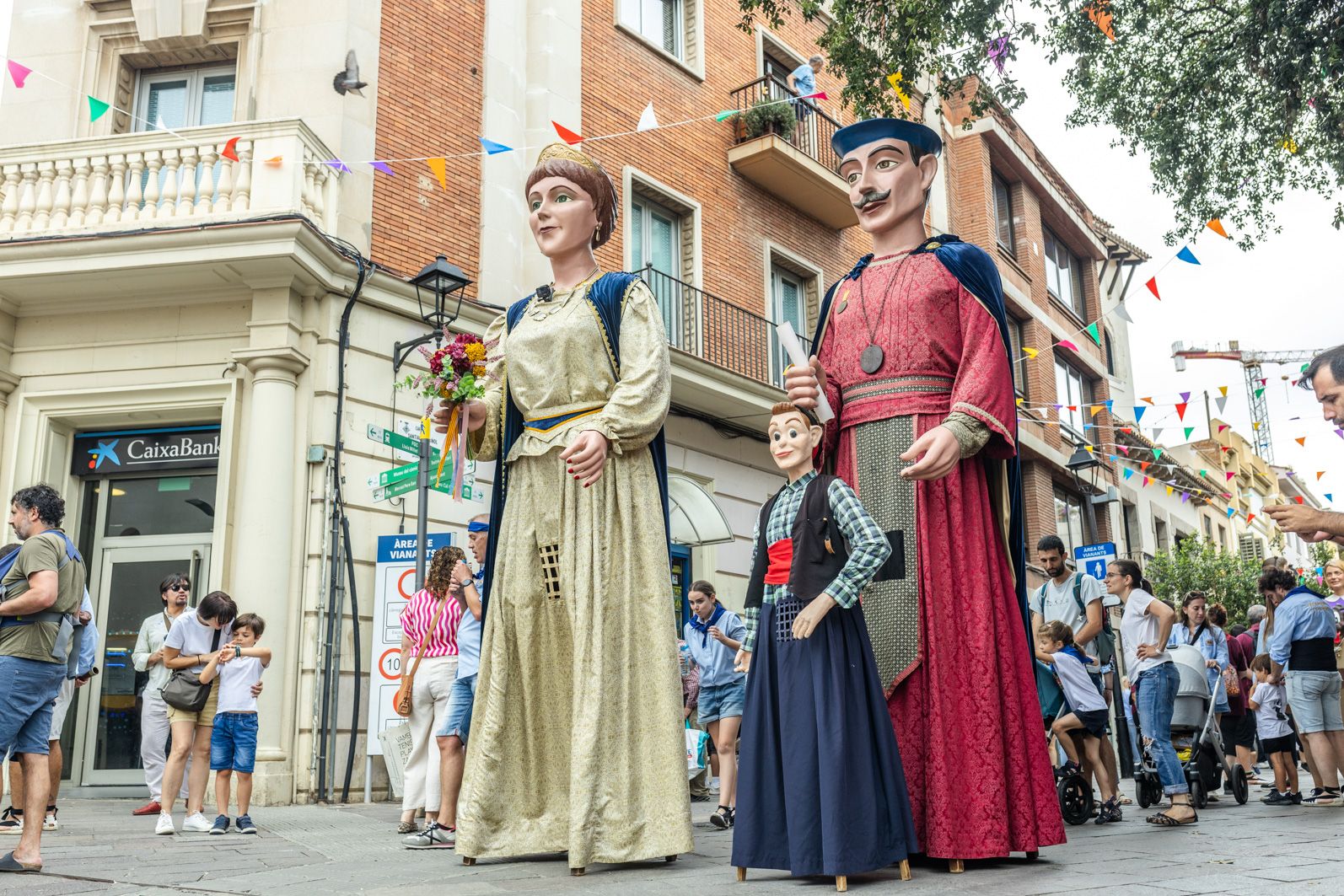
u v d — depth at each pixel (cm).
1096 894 313
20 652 469
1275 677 874
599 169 524
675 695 463
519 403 496
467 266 1207
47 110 1172
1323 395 325
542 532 482
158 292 1059
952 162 2169
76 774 1039
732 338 1545
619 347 483
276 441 1019
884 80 1176
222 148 1052
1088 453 1819
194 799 711
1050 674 738
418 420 1116
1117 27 1184
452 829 594
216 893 380
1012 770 412
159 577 1077
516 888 375
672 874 410
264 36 1148
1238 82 1201
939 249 464
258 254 998
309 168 1059
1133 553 2742
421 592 710
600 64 1423
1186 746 890
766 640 398
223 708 705
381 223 1130
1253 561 2645
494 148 1023
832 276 1794
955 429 414
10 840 638
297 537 1020
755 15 1720
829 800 359
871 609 432
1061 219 2502
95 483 1106
